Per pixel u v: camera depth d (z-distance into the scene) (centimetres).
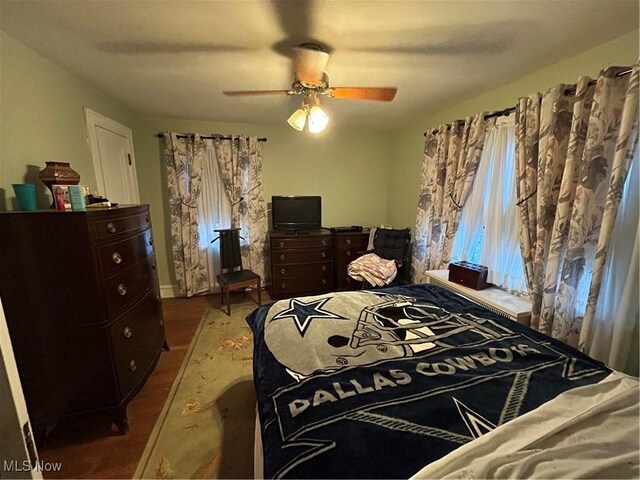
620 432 86
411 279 367
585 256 175
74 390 158
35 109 179
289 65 200
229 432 168
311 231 398
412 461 78
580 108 171
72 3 134
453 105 295
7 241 138
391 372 117
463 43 172
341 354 132
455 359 126
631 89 149
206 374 223
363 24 152
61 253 146
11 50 162
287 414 97
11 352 47
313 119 189
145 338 205
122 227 179
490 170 257
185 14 143
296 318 167
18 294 143
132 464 149
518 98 227
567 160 178
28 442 49
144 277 208
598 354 172
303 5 136
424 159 322
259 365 134
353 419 92
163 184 363
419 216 332
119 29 157
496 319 167
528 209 207
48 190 187
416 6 137
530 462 76
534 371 117
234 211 375
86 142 233
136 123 336
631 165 158
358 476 74
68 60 192
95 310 156
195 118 347
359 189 437
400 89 249
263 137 386
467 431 88
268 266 411
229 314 330
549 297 190
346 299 198
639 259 153
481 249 270
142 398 197
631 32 158
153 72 213
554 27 155
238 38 166
